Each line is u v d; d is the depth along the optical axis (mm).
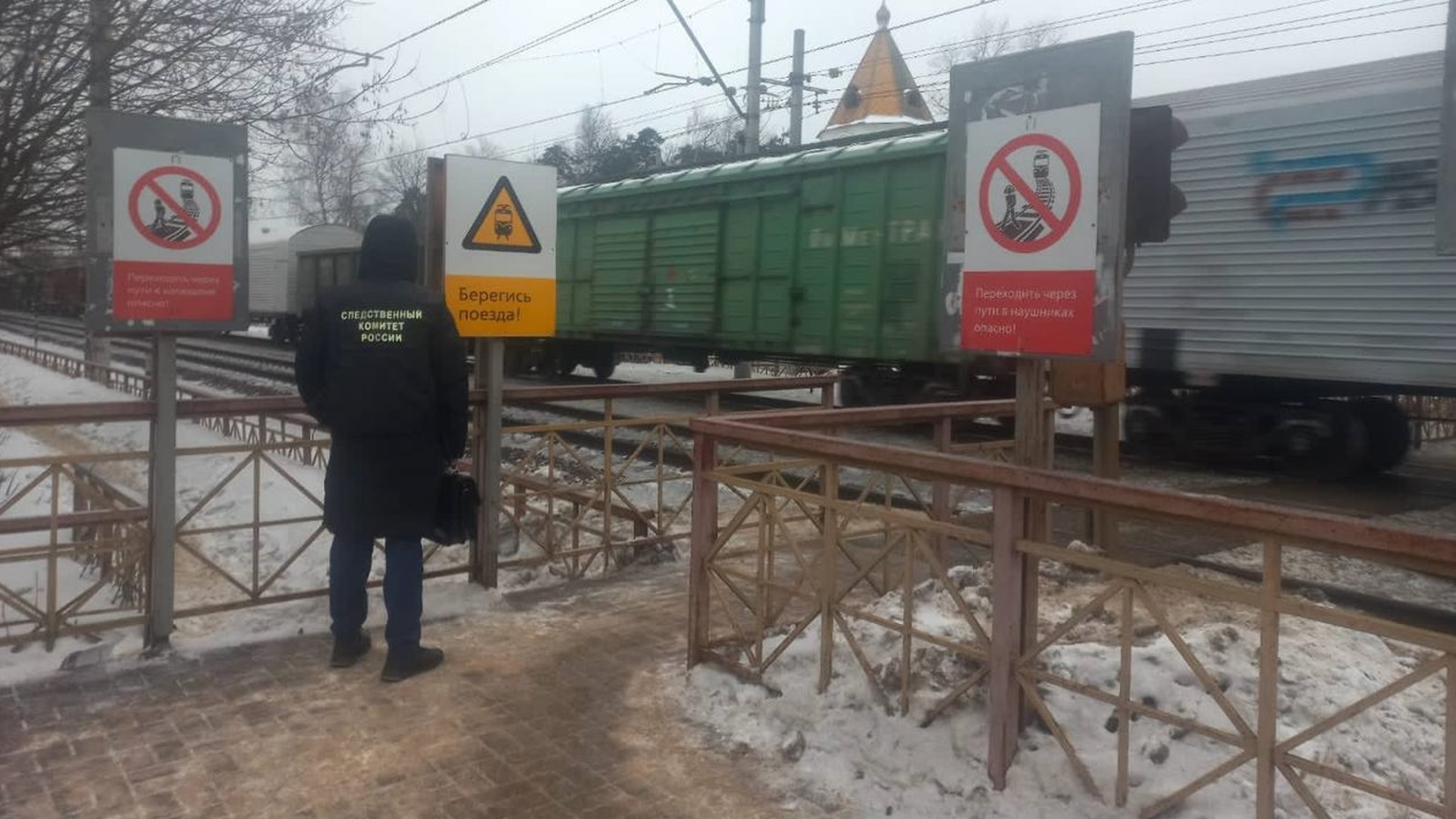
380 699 4039
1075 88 3223
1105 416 5395
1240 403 10977
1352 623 2428
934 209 12211
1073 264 3254
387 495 4176
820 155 13812
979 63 3488
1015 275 3412
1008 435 13344
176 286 4293
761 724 3729
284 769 3465
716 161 16219
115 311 4168
